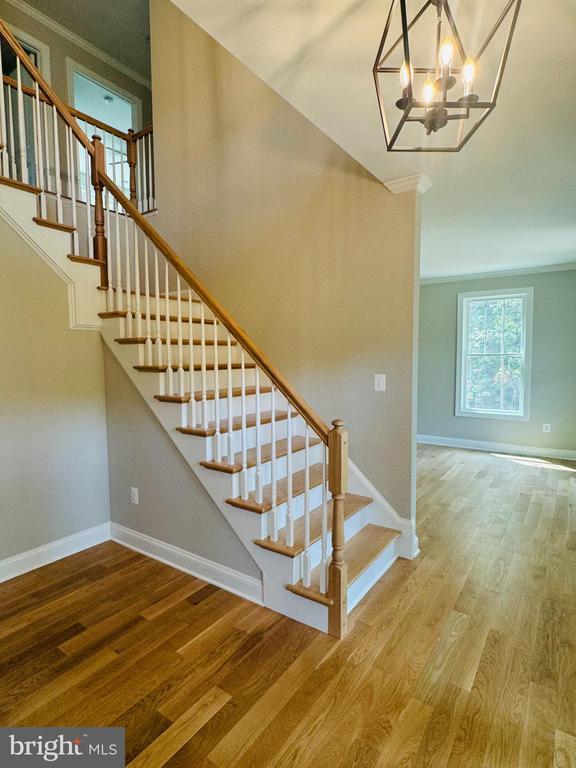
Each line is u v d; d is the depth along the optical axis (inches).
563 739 58.1
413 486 111.4
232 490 90.2
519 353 231.9
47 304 104.4
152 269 166.7
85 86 226.4
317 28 55.1
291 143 125.7
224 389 116.1
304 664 72.3
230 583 95.0
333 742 57.6
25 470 102.2
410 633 80.8
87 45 215.5
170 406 99.0
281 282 129.9
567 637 79.8
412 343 107.6
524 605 90.3
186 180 154.2
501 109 75.1
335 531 78.3
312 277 123.0
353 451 117.9
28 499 103.0
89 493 115.8
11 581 98.6
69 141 109.0
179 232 157.6
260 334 135.3
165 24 159.5
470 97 40.0
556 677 69.6
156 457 107.0
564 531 129.0
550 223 147.5
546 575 102.9
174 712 62.3
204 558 99.6
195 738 58.1
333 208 118.2
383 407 112.7
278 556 85.6
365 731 59.3
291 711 62.6
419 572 104.2
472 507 149.7
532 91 69.5
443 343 252.7
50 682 68.0
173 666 71.6
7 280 97.0
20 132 111.7
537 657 74.3
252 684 67.8
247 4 51.2
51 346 105.8
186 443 96.9
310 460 119.7
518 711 62.7
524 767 54.2
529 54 59.8
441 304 252.2
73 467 111.8
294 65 62.0
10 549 100.1
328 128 80.4
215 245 146.6
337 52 59.3
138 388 105.1
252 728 59.7
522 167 100.3
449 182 110.0
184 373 112.2
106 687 67.0
